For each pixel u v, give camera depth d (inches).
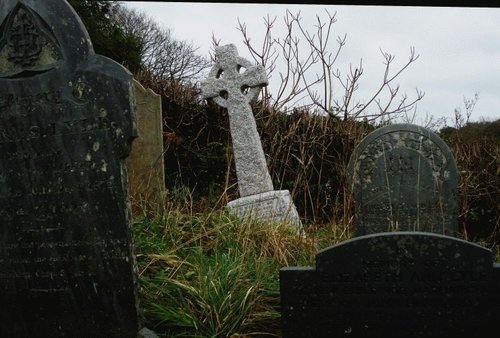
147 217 180.9
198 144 315.3
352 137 304.8
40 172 124.3
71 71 121.0
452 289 104.4
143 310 127.5
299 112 315.0
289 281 110.1
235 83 258.1
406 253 105.7
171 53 741.3
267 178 251.1
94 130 119.7
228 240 167.3
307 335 109.8
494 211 278.2
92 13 506.9
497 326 103.3
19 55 125.0
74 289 123.2
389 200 207.9
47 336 126.5
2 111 126.3
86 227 121.3
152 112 219.6
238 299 128.4
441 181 204.4
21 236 126.8
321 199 289.6
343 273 108.0
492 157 292.4
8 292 128.8
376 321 107.2
